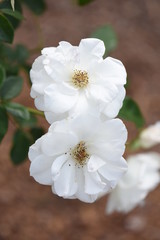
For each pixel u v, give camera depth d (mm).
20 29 1372
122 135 532
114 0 1502
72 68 549
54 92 528
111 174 544
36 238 1090
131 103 651
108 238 1098
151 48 1407
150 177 716
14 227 1098
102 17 1456
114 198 721
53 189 551
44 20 1412
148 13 1488
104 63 547
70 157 551
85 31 1412
